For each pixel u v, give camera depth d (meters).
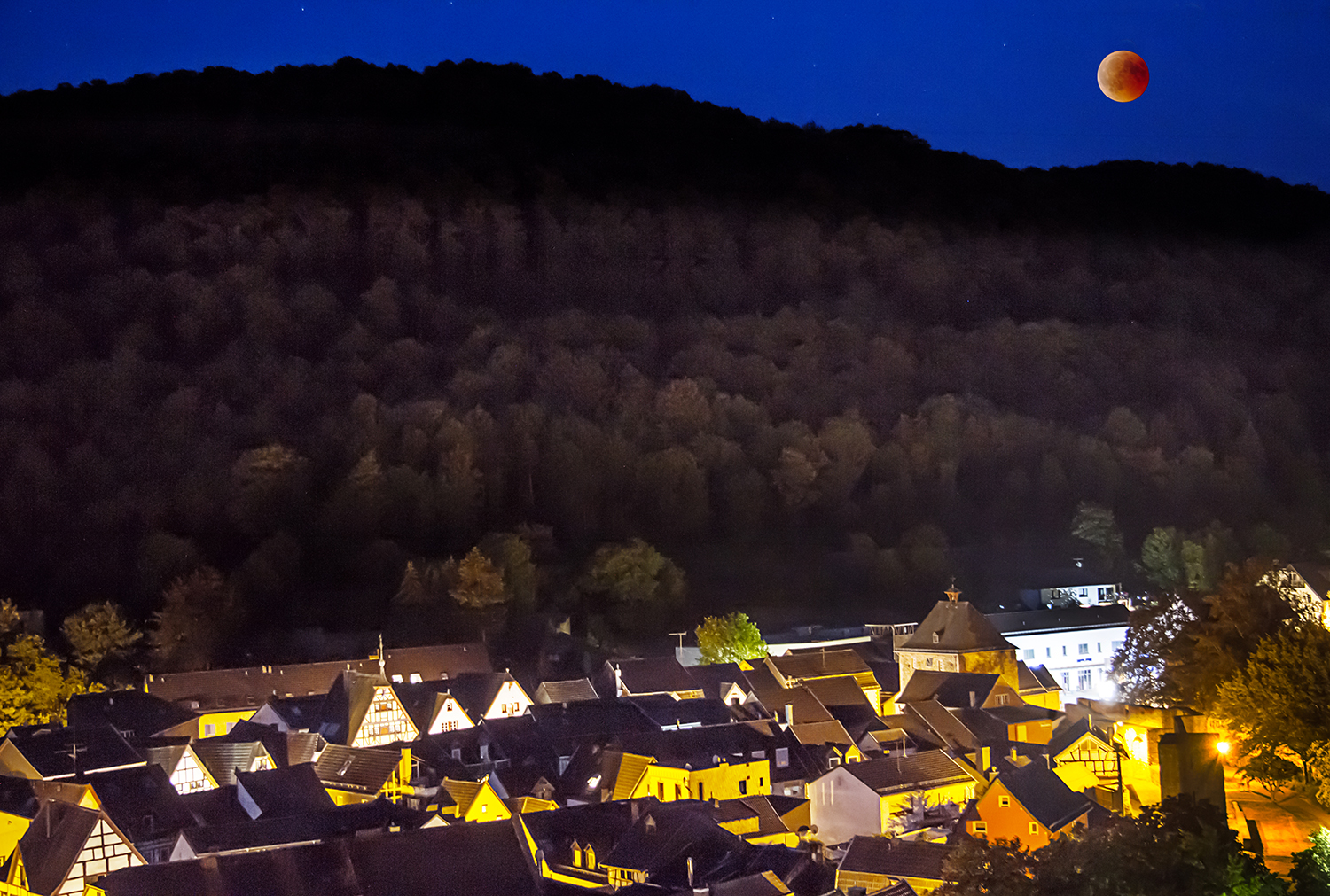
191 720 119.81
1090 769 89.75
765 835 81.75
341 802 97.19
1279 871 59.19
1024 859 45.50
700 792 92.00
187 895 63.81
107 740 98.94
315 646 184.88
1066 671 151.75
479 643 149.62
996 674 122.56
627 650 177.62
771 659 131.25
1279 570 96.44
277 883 65.69
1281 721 67.62
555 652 172.88
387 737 118.50
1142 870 42.44
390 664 139.75
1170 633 93.12
